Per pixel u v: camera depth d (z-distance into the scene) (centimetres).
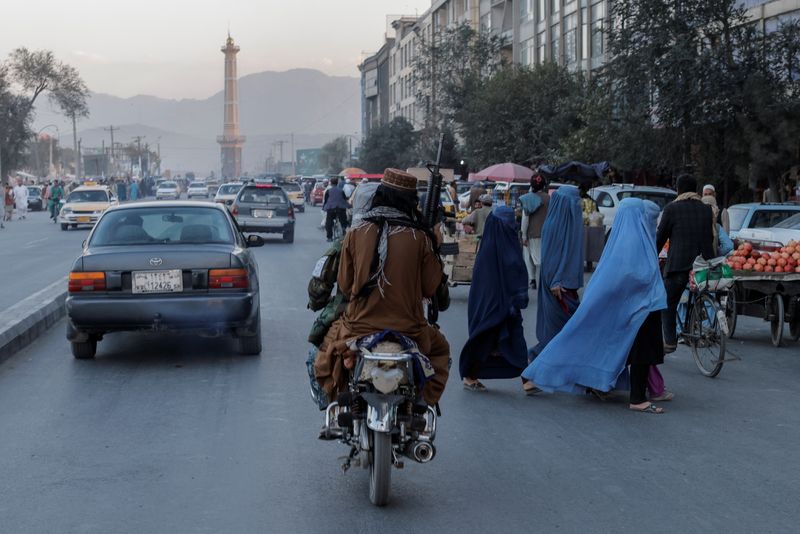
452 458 675
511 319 886
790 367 1038
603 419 795
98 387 904
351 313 558
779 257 1166
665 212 1015
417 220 568
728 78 2512
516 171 3266
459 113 5222
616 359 826
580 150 3231
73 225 4088
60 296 1455
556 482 618
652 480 623
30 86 8619
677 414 814
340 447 695
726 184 2689
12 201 5012
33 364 1024
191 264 997
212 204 1123
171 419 778
